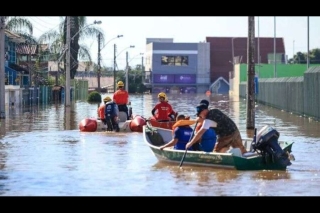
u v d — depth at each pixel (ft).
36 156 116.16
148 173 95.50
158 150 105.19
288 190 82.43
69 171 97.91
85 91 526.57
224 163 96.78
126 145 134.21
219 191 81.61
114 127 166.61
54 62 494.18
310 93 219.82
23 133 164.86
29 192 80.89
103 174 94.84
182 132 104.32
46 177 92.27
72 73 452.35
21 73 392.88
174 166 101.71
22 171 98.02
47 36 447.83
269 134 96.17
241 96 499.10
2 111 223.51
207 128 100.01
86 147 130.82
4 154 119.34
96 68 565.94
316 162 108.37
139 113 262.88
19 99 342.03
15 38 387.55
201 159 98.84
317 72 207.10
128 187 84.33
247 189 82.94
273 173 95.09
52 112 272.31
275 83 309.83
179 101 414.21
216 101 413.80
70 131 170.09
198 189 82.84
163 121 152.25
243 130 171.12
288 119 223.51
